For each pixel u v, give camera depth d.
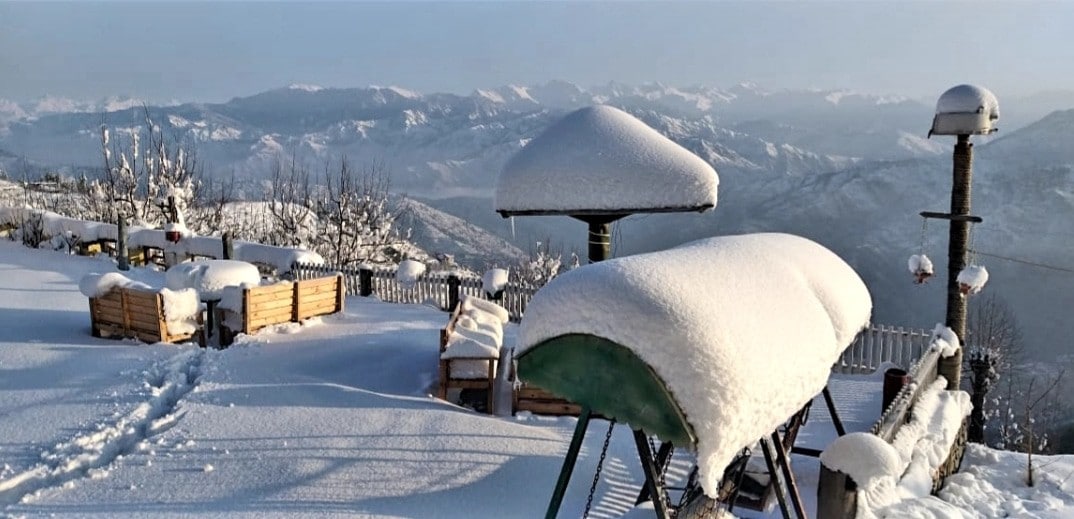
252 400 9.72
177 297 12.69
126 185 29.91
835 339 5.32
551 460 8.13
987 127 10.01
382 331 13.27
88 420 9.16
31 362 11.37
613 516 6.99
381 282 19.16
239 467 7.83
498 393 10.34
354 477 7.61
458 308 11.86
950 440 8.70
